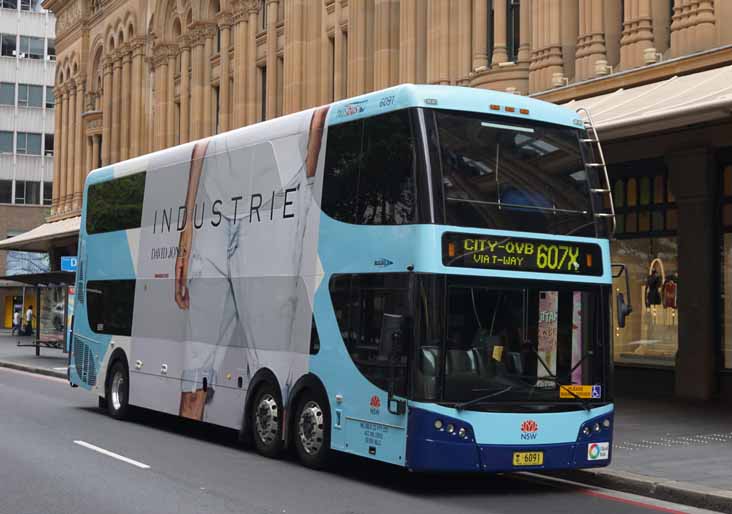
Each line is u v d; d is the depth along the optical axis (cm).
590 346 1070
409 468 987
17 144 7425
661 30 1867
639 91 1727
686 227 1870
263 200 1312
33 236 4703
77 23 5125
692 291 1858
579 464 1047
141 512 914
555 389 1042
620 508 988
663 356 1953
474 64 2272
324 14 2941
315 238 1187
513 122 1077
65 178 5356
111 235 1800
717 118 1403
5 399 2067
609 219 1112
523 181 1063
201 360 1442
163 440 1458
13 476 1109
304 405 1192
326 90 2930
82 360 1883
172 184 1588
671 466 1169
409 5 2505
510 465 1007
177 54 4038
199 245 1477
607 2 1962
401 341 998
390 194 1056
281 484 1077
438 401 986
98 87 4934
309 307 1187
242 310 1338
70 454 1287
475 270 1014
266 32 3312
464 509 964
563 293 1062
